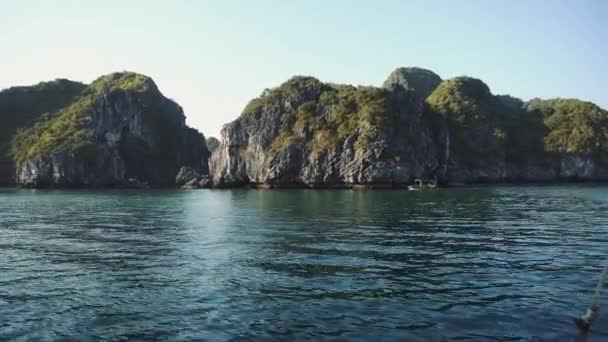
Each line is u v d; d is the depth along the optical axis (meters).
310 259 25.31
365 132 149.88
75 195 122.06
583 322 7.78
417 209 59.06
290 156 157.12
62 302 17.77
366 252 27.31
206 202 82.94
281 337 14.00
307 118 165.75
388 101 164.00
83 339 14.07
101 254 27.78
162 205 76.06
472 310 16.25
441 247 28.94
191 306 17.06
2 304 17.56
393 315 15.80
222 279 20.95
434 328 14.57
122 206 74.25
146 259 25.98
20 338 14.16
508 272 21.89
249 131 176.00
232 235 35.25
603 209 58.00
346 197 92.19
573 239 32.12
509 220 44.78
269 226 41.00
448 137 193.12
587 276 20.97
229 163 176.88
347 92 170.50
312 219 46.84
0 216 56.09
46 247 30.80
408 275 21.41
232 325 15.06
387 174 142.38
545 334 13.98
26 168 199.75
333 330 14.50
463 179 196.88
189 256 26.64
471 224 41.47
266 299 17.80
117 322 15.48
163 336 14.24
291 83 182.00
